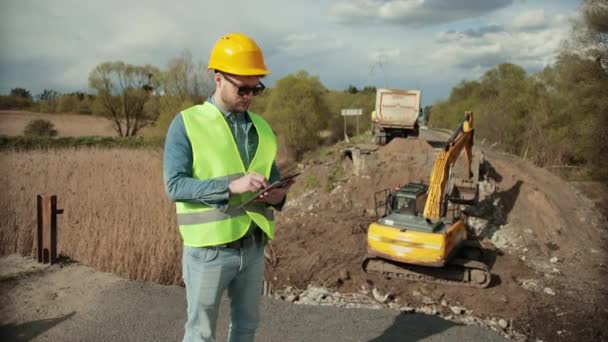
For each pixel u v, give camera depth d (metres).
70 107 54.62
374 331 4.97
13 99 52.22
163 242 7.63
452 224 12.08
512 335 9.02
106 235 7.68
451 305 10.53
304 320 5.15
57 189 11.75
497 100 37.50
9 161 17.22
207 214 2.87
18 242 7.66
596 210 21.56
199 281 2.94
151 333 4.66
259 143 3.15
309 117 36.09
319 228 16.22
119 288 5.68
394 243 11.34
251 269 3.12
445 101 70.12
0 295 5.37
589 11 25.33
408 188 12.59
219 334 4.73
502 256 14.04
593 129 26.22
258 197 2.92
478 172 17.95
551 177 23.91
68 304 5.21
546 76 33.25
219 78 2.94
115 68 48.44
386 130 24.80
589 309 10.49
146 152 23.56
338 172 21.61
